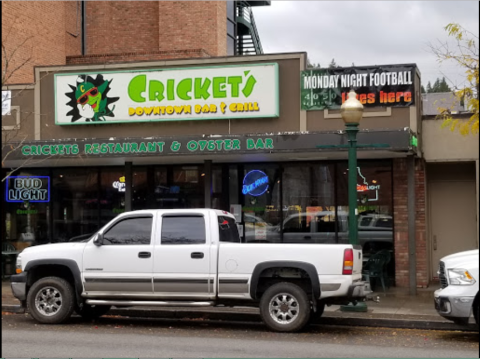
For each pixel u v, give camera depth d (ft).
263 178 57.06
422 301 47.73
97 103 56.08
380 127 51.31
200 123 54.80
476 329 38.29
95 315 43.50
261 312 36.99
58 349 32.01
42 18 78.28
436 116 52.60
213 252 37.37
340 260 35.94
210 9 85.10
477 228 56.75
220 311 43.42
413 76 50.83
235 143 49.47
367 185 54.65
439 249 58.70
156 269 37.88
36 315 39.68
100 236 38.86
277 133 48.96
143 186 59.57
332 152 49.24
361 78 51.80
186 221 38.40
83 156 52.29
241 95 53.62
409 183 52.49
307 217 56.03
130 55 82.99
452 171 58.54
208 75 54.24
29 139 57.62
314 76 52.70
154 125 55.67
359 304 42.91
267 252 36.73
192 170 58.75
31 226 61.67
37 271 40.88
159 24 86.63
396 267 53.67
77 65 56.65
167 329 38.86
